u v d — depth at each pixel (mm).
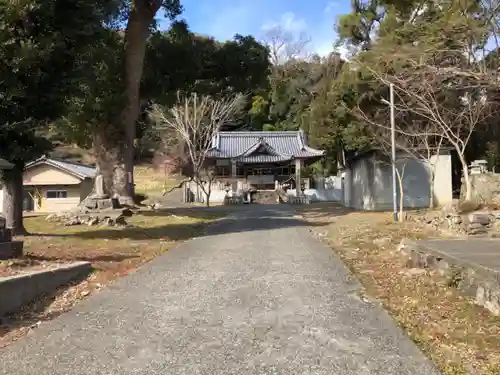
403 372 3840
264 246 11898
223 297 6445
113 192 23703
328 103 26688
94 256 10328
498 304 5328
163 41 25141
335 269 8453
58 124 22922
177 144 43219
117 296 6574
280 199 41125
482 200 14508
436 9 15461
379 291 6695
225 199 39156
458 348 4383
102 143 23672
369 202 25500
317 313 5594
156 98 27969
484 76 12570
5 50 12758
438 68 13594
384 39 17250
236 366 4020
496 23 12180
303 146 42719
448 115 18891
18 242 8805
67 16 14023
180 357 4246
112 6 15641
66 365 4105
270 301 6184
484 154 24750
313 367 3971
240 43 26797
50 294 6848
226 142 45531
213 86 28328
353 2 29812
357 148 26391
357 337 4707
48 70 14055
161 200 42500
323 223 18906
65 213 21672
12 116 13555
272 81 53656
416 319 5285
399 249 10102
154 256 10477
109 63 21734
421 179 25156
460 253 7348
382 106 22984
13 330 5203
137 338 4781
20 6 12867
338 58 37812
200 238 14242
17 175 14922
